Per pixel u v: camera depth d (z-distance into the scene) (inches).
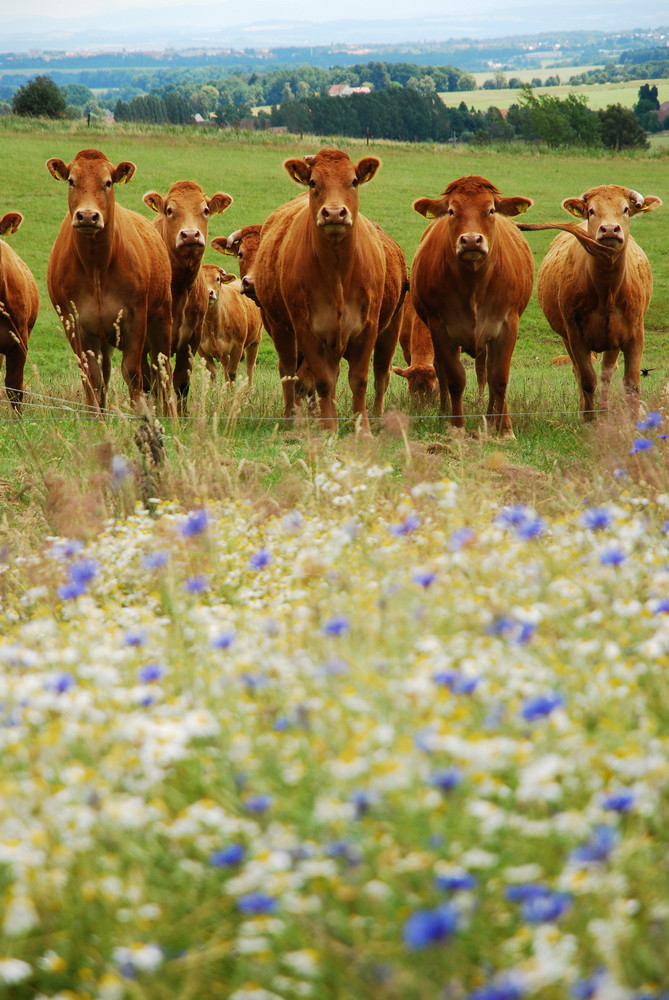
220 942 160.2
